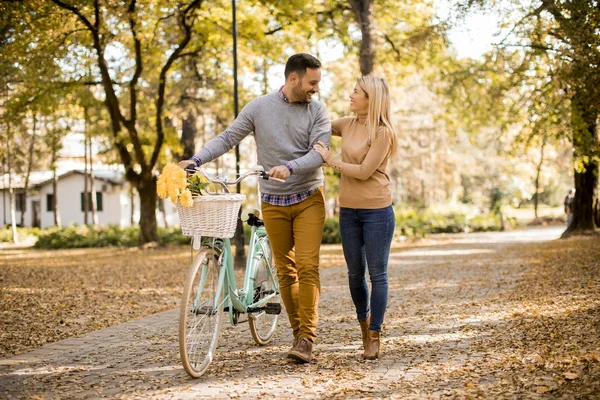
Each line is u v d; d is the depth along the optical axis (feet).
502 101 64.18
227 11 58.39
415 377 13.69
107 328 22.17
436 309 24.14
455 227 108.37
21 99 62.08
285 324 21.43
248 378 14.03
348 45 71.61
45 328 22.41
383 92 15.46
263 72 72.49
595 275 31.30
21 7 45.62
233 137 15.80
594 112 43.62
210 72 72.18
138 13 54.39
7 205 153.99
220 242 15.30
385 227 15.66
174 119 85.71
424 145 144.56
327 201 134.92
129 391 13.24
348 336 18.92
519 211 194.18
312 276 15.51
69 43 59.41
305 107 15.74
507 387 12.45
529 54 51.96
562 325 18.57
